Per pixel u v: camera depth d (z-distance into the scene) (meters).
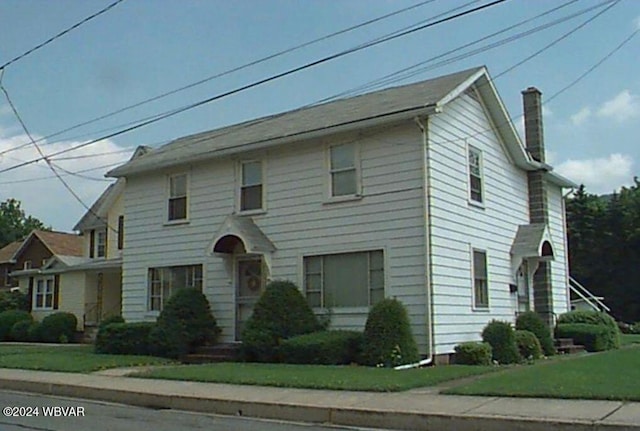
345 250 19.22
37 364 18.64
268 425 10.73
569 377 13.24
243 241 20.20
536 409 10.27
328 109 22.61
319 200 19.89
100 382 15.09
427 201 18.03
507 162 22.88
